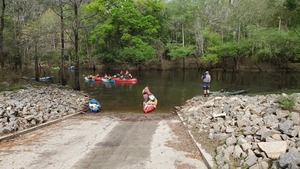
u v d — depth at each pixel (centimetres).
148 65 5972
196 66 5966
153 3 5784
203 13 6075
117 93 2652
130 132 1186
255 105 1205
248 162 684
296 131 785
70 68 5341
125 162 824
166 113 1723
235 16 5125
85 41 6038
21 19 3306
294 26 2792
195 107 1580
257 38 4175
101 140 1056
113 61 6103
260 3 3525
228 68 5569
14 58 3306
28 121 1237
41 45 4044
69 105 1794
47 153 902
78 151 924
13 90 2194
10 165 798
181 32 6184
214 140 942
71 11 3247
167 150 930
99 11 5438
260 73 4794
